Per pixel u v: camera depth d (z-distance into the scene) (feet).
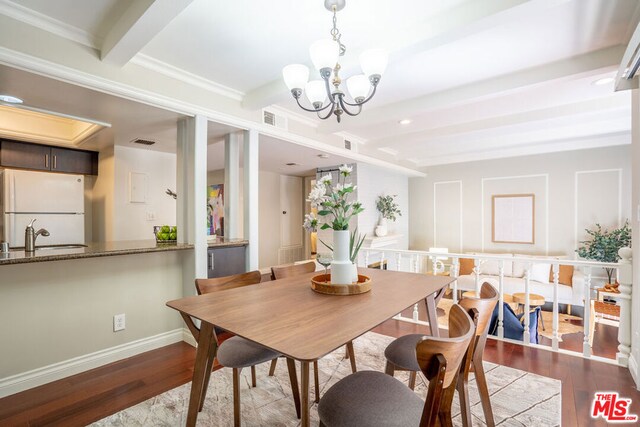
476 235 21.57
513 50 7.79
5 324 6.91
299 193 25.59
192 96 9.16
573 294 15.46
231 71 8.78
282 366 8.23
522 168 19.81
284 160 17.22
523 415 6.09
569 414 6.13
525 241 19.69
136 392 7.00
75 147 14.01
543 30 6.92
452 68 8.73
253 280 7.17
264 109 11.37
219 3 5.96
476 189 21.56
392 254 21.07
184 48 7.59
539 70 8.64
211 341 5.30
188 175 9.68
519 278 17.71
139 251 8.30
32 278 7.29
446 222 22.81
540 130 14.96
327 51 5.36
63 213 13.28
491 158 20.75
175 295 9.90
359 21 6.56
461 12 6.07
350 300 5.34
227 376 7.72
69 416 6.14
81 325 8.01
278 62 8.29
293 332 3.88
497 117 13.60
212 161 17.72
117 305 8.66
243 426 5.82
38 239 12.59
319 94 6.38
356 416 3.61
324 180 6.15
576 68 8.13
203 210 9.55
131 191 13.91
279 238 23.66
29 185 12.47
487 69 8.80
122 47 6.72
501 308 9.86
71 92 7.54
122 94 7.75
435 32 6.39
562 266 17.01
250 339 3.68
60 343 7.66
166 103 8.59
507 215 20.35
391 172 21.58
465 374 4.80
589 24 6.70
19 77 6.70
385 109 11.66
